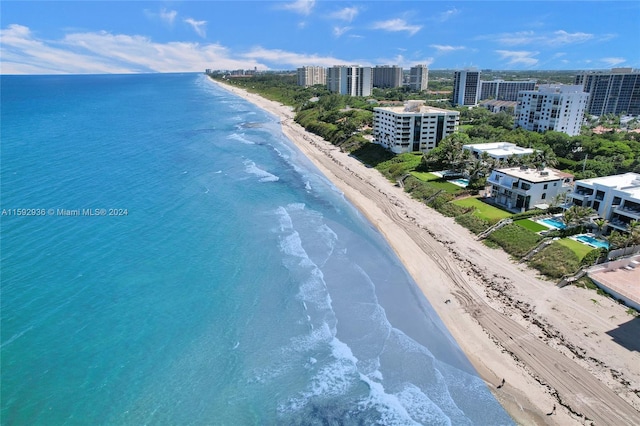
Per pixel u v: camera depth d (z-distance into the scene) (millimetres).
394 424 32375
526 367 37281
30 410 32438
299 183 92938
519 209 69062
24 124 157500
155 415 32719
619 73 190000
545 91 130500
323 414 33281
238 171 101125
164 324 42938
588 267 48062
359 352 40156
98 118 181625
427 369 37969
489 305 46094
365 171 102562
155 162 106188
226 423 32344
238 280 51500
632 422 31359
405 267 55688
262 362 38531
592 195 62438
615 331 39969
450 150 90688
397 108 119812
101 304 45562
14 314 43062
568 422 31828
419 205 77375
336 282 51844
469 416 33031
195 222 68562
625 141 105875
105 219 68062
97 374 36219
